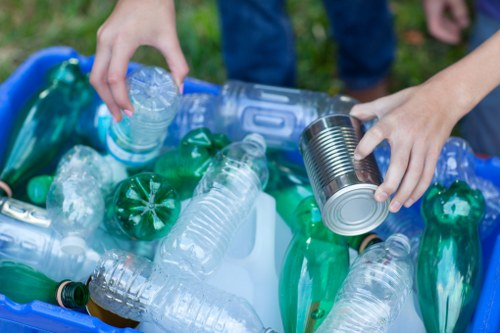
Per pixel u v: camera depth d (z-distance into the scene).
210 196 1.13
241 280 1.13
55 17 2.30
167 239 1.09
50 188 1.18
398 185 0.99
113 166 1.27
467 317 1.13
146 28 1.15
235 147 1.20
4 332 1.11
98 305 1.11
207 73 2.18
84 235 1.13
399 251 1.08
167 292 1.04
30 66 1.45
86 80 1.41
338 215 1.00
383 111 1.08
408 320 1.11
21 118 1.36
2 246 1.15
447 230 1.15
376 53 1.87
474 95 1.03
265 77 1.78
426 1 2.12
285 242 1.24
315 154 1.04
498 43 1.05
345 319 1.01
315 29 2.27
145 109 1.17
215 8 2.29
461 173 1.25
